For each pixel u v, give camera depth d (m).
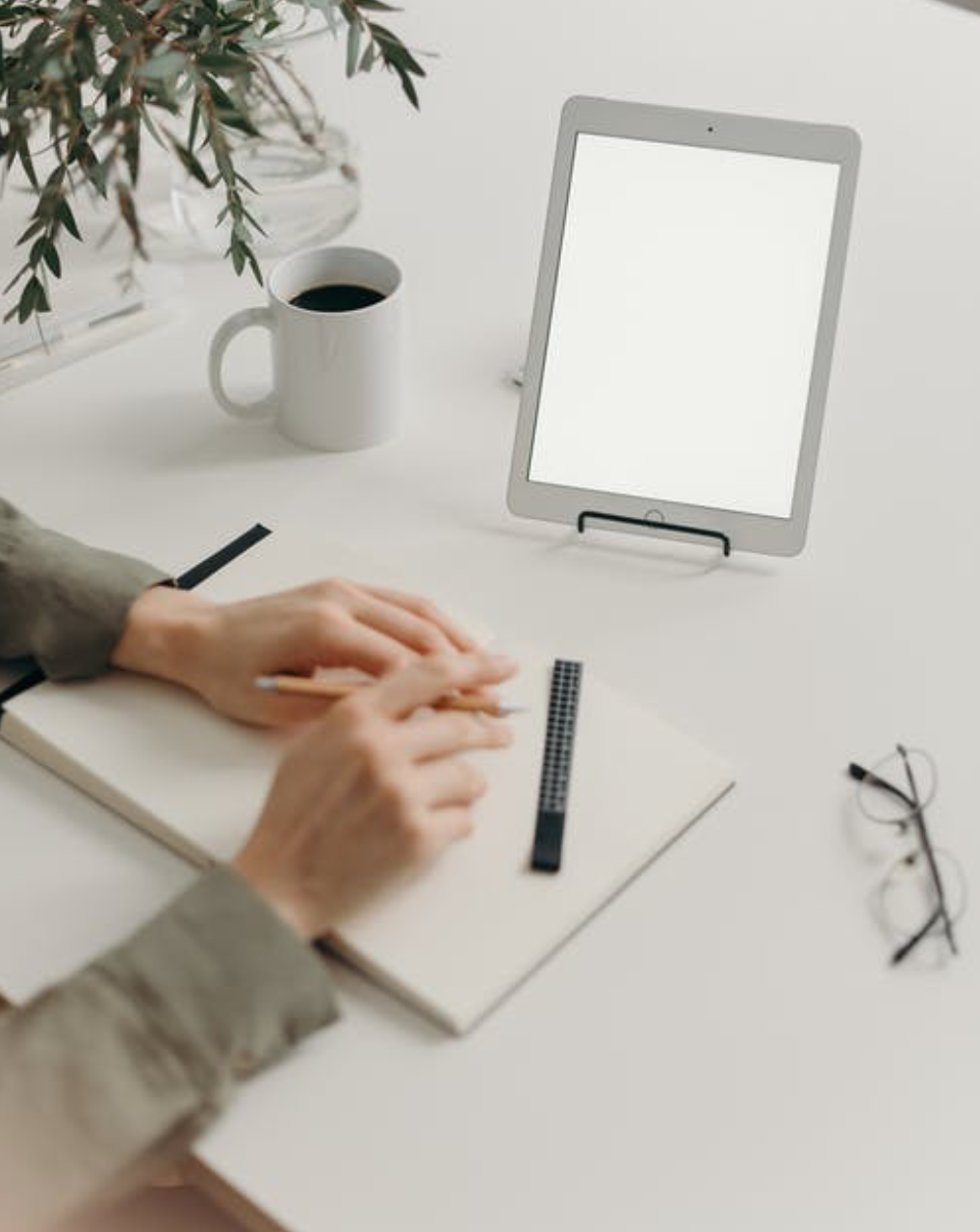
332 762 0.92
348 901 0.89
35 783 1.01
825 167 1.12
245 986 0.84
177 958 0.84
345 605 1.03
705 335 1.14
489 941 0.90
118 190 1.05
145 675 1.05
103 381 1.31
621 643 1.10
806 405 1.14
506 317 1.37
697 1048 0.88
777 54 1.67
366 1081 0.85
